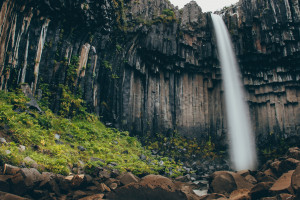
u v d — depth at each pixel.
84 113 16.77
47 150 9.18
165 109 23.52
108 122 19.33
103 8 17.69
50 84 15.03
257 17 24.62
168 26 24.00
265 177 11.18
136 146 18.08
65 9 15.41
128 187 7.88
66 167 8.54
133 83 22.00
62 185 7.50
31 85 13.70
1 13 11.31
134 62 21.98
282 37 24.00
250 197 8.00
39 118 11.65
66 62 16.02
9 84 12.34
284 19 23.84
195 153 22.16
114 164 11.55
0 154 6.99
